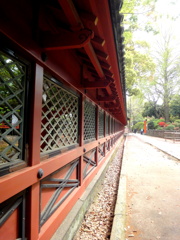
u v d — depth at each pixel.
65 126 2.47
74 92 2.74
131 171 5.92
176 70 28.88
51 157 2.01
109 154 7.39
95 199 3.90
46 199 1.99
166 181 4.82
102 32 1.74
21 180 1.40
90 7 1.37
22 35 1.38
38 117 1.66
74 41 1.52
